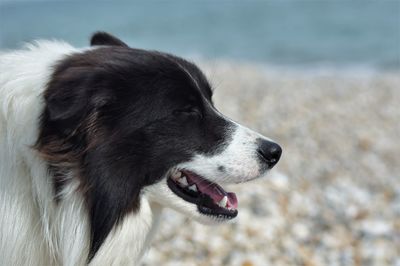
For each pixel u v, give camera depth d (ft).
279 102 47.91
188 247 18.79
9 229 10.62
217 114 12.48
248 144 12.23
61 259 11.07
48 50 11.94
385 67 75.36
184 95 11.69
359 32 112.68
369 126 41.06
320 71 73.72
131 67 11.19
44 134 10.32
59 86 10.27
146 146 11.30
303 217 22.06
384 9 164.55
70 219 10.66
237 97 49.49
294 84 58.39
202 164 12.03
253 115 42.52
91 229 10.80
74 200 10.59
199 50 97.19
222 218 12.32
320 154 33.58
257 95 50.88
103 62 11.20
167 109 11.50
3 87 10.85
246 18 163.22
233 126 12.39
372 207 23.52
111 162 10.77
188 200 12.08
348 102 49.14
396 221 21.90
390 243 19.75
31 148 10.36
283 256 18.57
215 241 19.11
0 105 10.75
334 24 129.49
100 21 167.84
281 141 35.78
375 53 87.51
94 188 10.61
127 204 11.13
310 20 143.02
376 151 34.81
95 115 10.38
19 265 10.84
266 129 38.52
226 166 12.03
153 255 18.07
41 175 10.53
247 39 111.86
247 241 19.13
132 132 11.03
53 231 10.88
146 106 11.23
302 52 92.12
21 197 10.66
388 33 109.09
